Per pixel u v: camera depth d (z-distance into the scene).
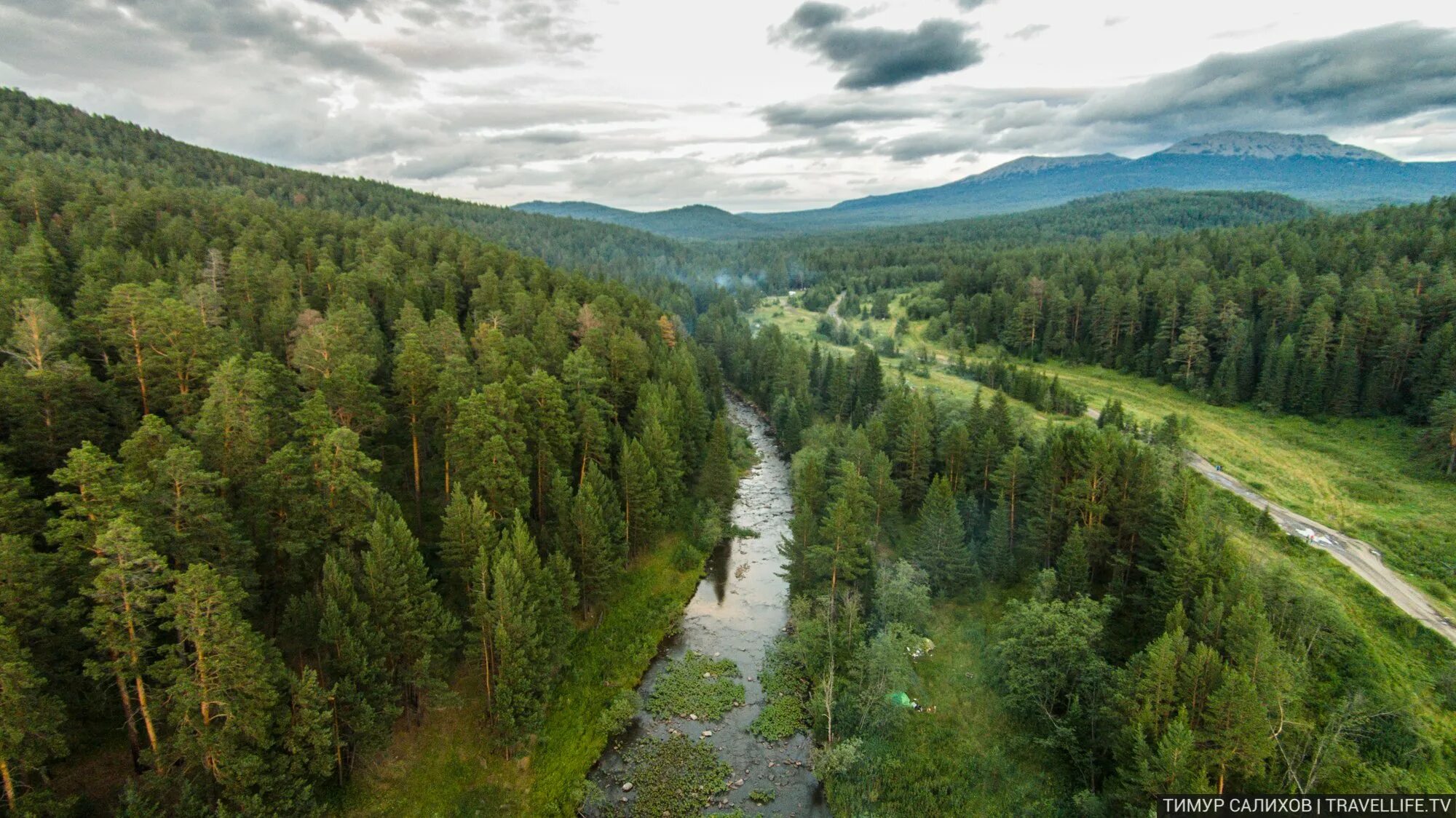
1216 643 51.53
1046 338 170.62
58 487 51.22
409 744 52.03
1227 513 87.56
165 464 41.94
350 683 44.44
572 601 63.12
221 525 44.12
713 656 70.00
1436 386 105.69
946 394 127.94
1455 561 74.62
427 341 86.25
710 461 96.00
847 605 67.12
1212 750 44.25
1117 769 46.28
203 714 39.28
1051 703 55.47
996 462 84.31
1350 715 49.78
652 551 85.56
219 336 72.31
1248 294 143.50
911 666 63.41
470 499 64.12
